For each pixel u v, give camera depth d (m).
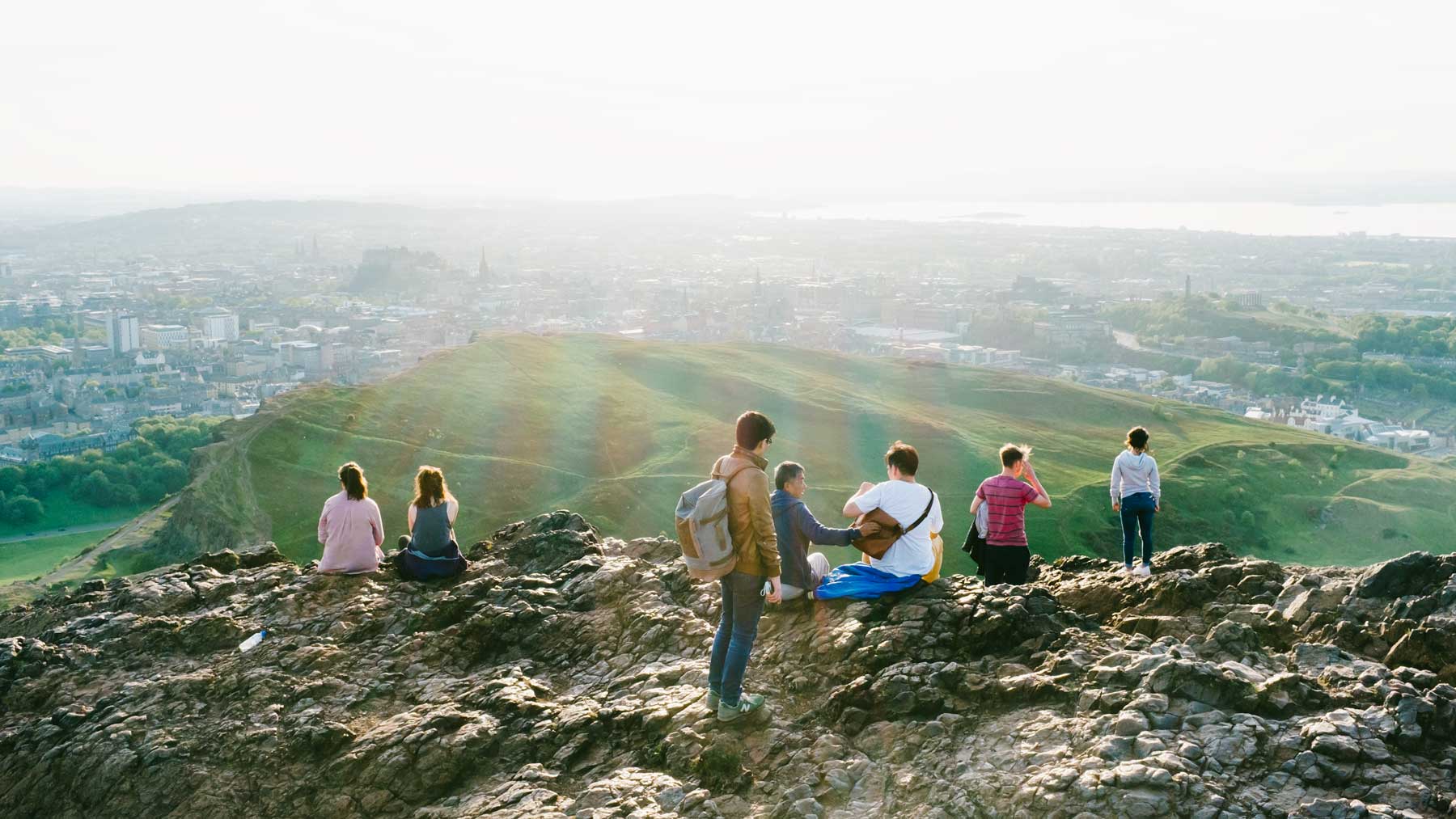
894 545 11.09
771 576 9.05
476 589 13.60
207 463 111.50
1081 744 8.18
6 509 153.88
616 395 153.62
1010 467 13.21
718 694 9.51
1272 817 7.10
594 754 9.61
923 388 187.00
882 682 9.41
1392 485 142.25
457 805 9.09
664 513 112.06
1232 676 8.69
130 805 10.16
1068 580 13.42
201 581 15.95
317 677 12.00
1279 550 127.00
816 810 8.08
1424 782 7.38
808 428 150.12
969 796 7.82
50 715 11.96
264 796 9.94
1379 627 9.95
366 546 15.06
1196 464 145.25
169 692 11.92
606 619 12.43
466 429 133.25
